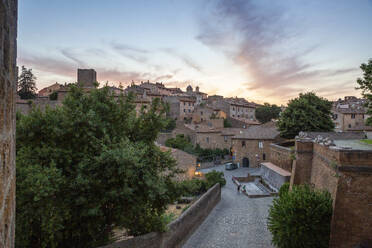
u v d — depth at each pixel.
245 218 16.66
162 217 10.83
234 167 42.44
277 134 43.34
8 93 2.43
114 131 10.20
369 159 9.22
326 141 13.47
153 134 11.27
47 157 8.87
